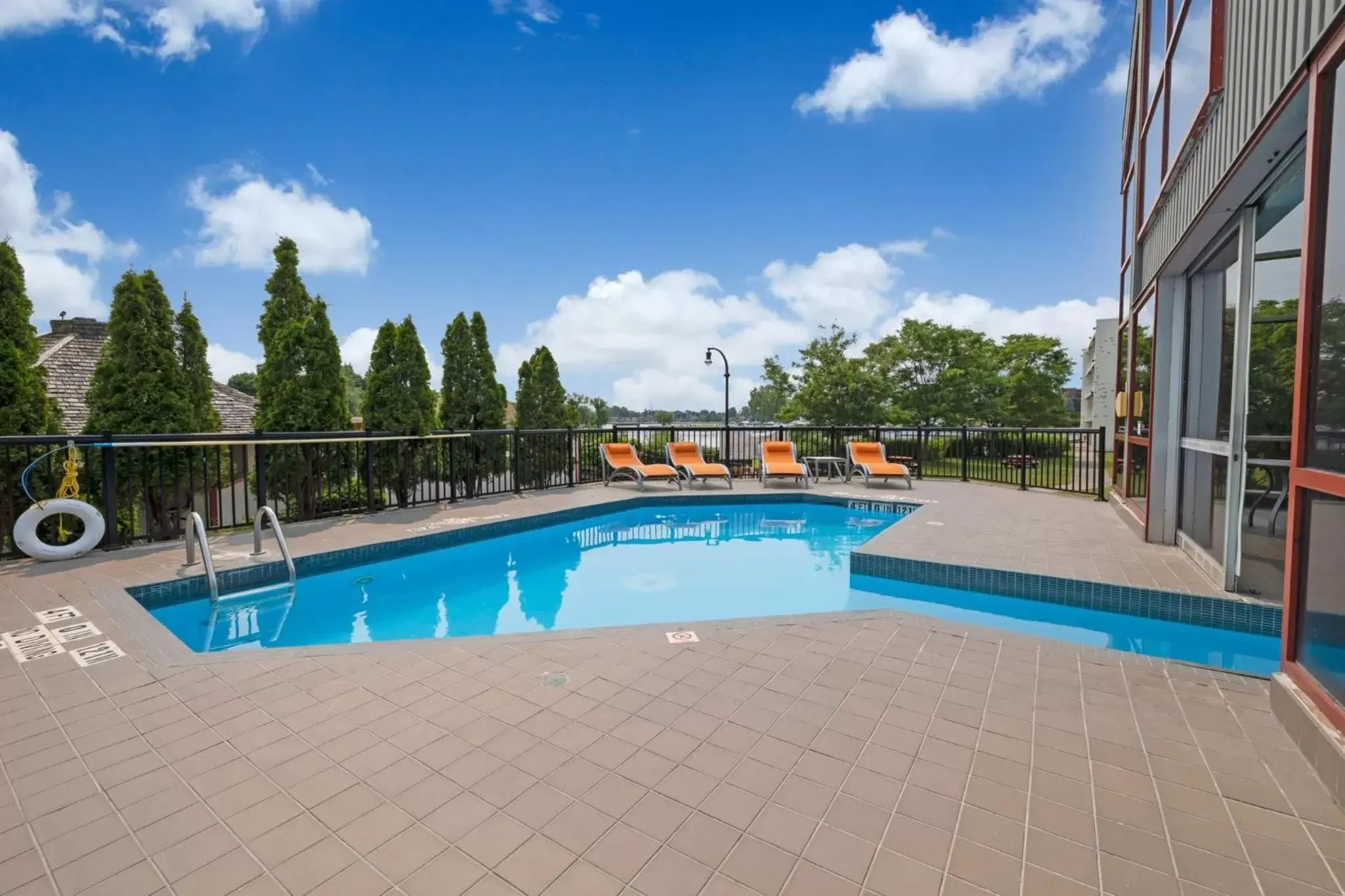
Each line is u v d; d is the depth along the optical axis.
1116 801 1.91
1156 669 2.90
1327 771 1.96
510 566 6.21
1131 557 5.09
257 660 2.99
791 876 1.59
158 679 2.79
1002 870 1.62
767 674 2.84
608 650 3.12
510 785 1.98
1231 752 2.18
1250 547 4.09
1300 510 2.34
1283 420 3.82
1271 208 3.74
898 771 2.07
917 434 11.45
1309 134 2.25
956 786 1.99
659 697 2.61
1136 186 6.66
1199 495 4.97
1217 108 3.60
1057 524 6.58
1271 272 3.83
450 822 1.80
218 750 2.20
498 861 1.64
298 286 8.68
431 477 8.48
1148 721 2.41
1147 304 6.11
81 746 2.23
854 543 7.26
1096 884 1.57
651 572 6.02
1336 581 2.10
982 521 6.78
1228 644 3.89
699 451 11.07
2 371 5.03
